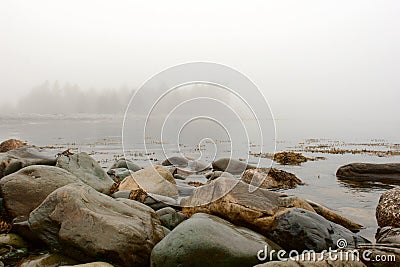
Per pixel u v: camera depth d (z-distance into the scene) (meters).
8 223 6.59
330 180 15.09
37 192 7.08
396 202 8.17
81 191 6.08
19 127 63.81
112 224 5.46
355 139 41.34
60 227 5.62
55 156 11.02
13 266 5.29
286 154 20.39
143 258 5.48
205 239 5.19
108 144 30.42
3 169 9.68
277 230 6.36
